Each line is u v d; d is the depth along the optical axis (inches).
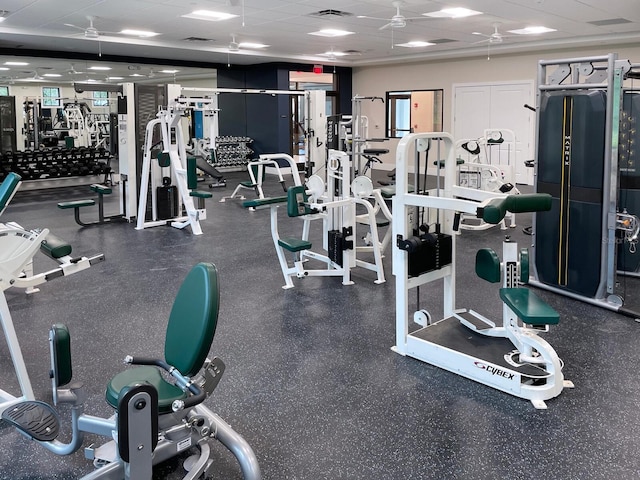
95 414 101.0
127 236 255.1
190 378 73.8
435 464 85.9
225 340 135.6
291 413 101.6
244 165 517.3
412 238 122.0
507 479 82.0
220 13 304.3
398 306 125.4
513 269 114.6
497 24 336.2
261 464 86.3
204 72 584.7
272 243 241.3
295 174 228.8
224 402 105.6
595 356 124.5
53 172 398.3
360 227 271.6
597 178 152.6
